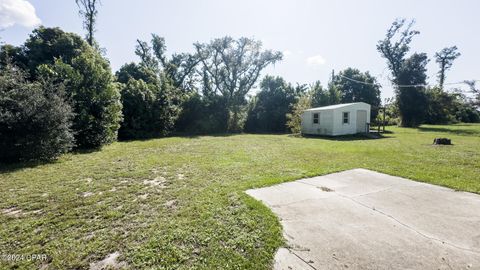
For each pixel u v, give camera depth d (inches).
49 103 309.6
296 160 289.7
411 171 221.8
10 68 314.3
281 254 92.8
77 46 582.9
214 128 880.3
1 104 287.4
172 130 777.6
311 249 95.7
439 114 1100.5
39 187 188.9
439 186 177.5
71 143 350.0
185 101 845.2
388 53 1114.1
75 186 191.5
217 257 91.4
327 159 293.1
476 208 134.3
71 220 127.8
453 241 99.5
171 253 94.4
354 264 85.3
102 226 120.2
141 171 240.8
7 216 133.4
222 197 158.7
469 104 930.1
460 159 274.2
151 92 697.0
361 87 1283.2
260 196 161.8
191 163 279.0
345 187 180.7
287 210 137.5
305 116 764.0
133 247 99.4
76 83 412.2
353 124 693.9
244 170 239.1
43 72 395.2
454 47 1300.4
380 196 158.6
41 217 132.1
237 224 119.0
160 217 129.6
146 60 1101.7
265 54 995.3
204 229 114.2
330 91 1006.4
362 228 113.3
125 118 631.8
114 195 168.2
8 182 202.8
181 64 1115.9
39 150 299.4
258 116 977.5
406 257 88.6
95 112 433.7
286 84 1028.5
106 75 457.7
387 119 1146.7
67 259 91.7
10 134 292.5
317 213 132.3
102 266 87.4
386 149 366.3
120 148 422.3
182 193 170.1
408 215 126.9
